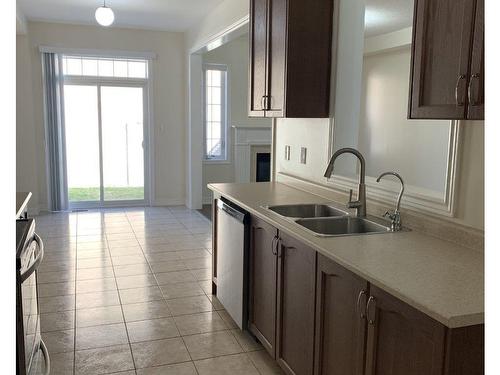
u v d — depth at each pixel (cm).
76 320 332
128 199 759
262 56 344
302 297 230
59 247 515
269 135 805
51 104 677
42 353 240
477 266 180
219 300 359
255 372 269
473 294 152
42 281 409
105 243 534
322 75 314
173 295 382
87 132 723
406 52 350
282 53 310
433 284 161
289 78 306
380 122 365
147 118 748
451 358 141
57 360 277
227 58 771
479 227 200
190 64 708
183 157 771
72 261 466
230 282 328
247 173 800
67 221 640
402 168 348
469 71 160
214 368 273
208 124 785
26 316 197
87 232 583
